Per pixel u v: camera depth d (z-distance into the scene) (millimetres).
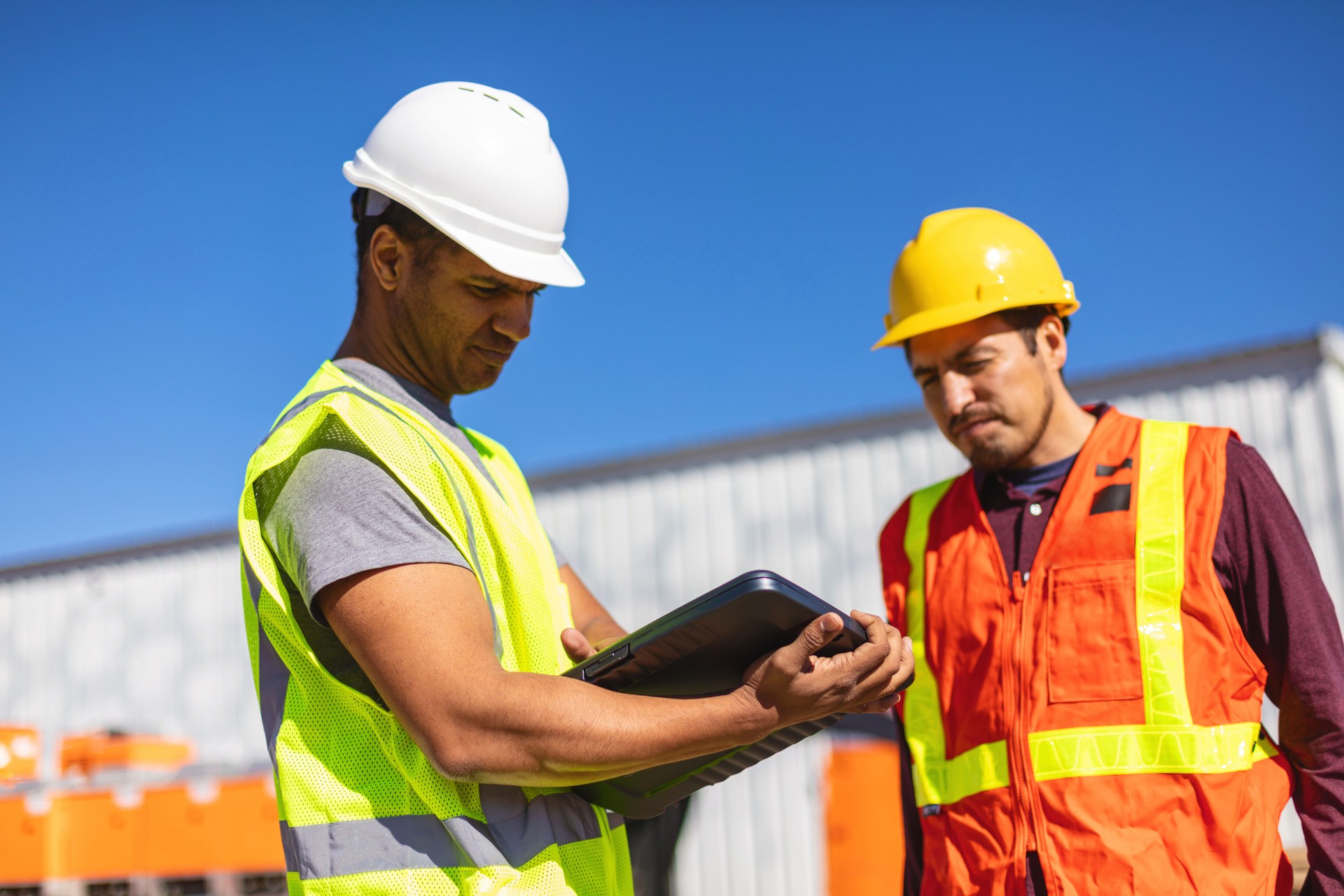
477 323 1724
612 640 1965
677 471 9836
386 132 1752
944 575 2418
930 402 2486
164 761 5832
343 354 1831
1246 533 2125
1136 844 2057
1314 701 2047
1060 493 2320
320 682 1573
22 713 11898
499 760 1404
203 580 11336
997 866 2162
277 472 1595
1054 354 2457
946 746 2334
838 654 1501
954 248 2408
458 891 1500
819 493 9281
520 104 1822
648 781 1663
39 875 5148
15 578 12320
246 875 5367
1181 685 2104
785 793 8758
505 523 1637
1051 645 2215
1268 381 7848
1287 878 2062
